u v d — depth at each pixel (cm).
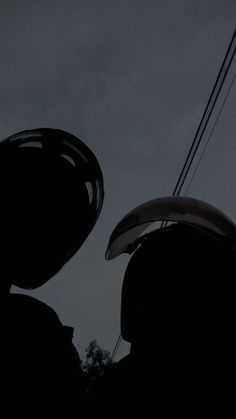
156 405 204
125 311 231
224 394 201
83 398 214
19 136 238
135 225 264
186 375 205
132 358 220
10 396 183
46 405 189
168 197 270
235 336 210
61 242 212
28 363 189
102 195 265
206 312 212
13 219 201
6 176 208
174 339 212
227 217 263
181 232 230
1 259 203
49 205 206
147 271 221
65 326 214
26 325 195
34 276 211
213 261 218
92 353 1922
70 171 222
